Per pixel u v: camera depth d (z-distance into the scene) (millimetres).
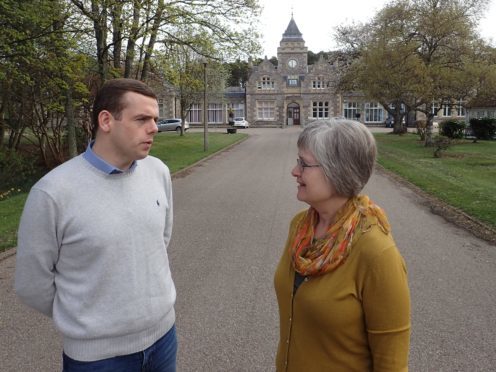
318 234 1804
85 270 1916
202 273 5500
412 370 3369
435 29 21781
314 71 63000
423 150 23906
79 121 20359
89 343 1936
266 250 6438
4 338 3879
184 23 15391
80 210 1877
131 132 1941
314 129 1744
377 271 1586
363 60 31688
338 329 1659
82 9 13078
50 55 13062
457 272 5488
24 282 1919
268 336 3885
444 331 3957
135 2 13297
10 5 11523
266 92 63688
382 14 26500
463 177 13695
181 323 4148
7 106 19438
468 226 7797
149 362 2082
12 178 16688
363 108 62094
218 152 24531
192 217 8672
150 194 2105
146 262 2023
